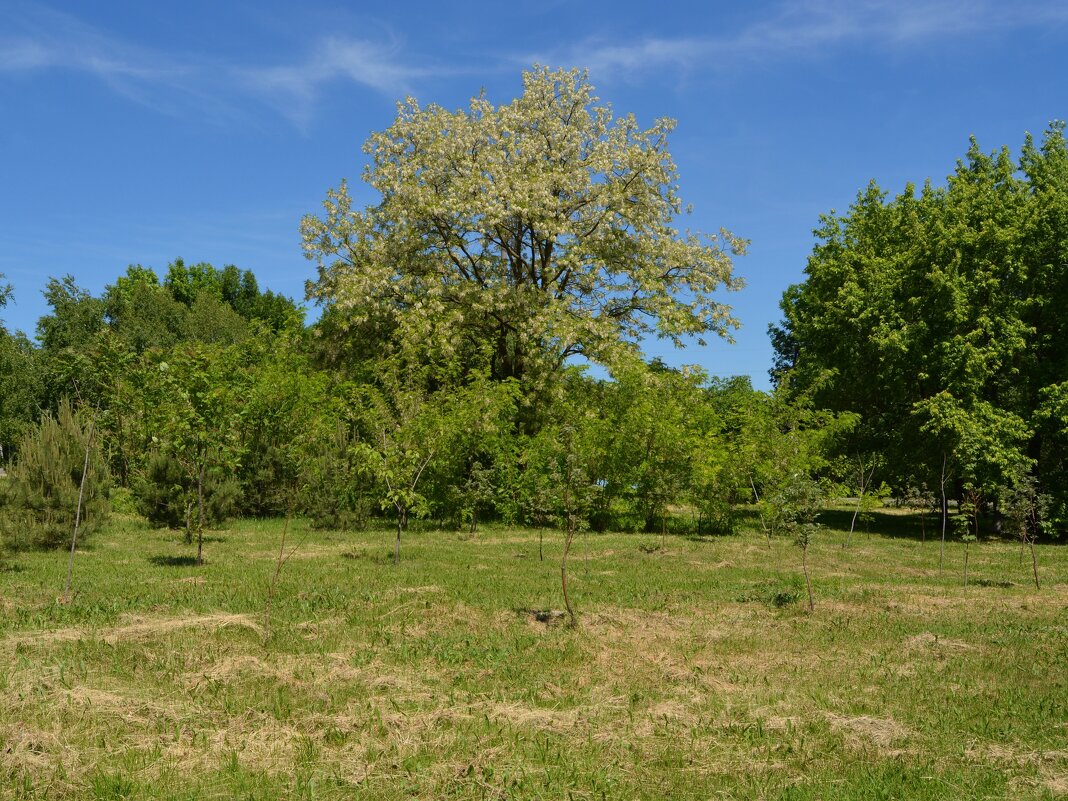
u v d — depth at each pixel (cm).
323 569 1338
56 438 1605
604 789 511
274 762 537
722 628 973
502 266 2905
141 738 566
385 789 500
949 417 2386
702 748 588
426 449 1858
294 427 2328
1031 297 2605
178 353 1641
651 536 2188
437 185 2869
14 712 598
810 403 2572
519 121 2852
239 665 736
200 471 1403
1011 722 661
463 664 784
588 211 2833
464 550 1694
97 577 1202
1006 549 2112
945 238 2602
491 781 519
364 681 709
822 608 1113
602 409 2530
